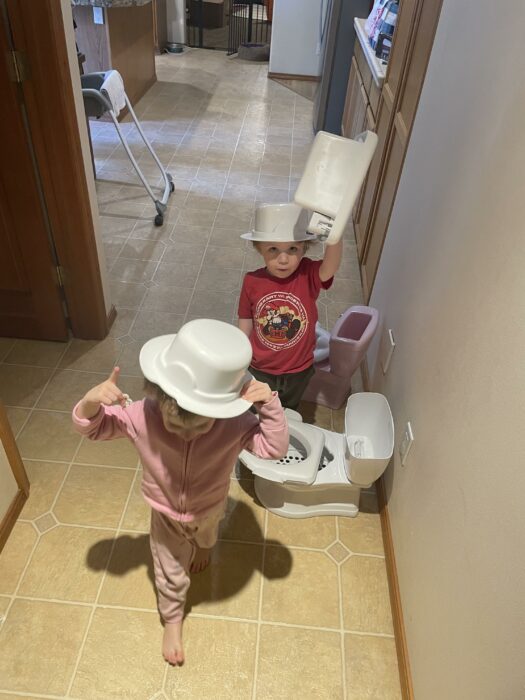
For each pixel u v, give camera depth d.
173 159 3.82
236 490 1.70
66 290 2.09
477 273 1.09
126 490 1.67
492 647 0.84
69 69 1.66
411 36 1.98
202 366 0.86
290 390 1.66
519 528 0.80
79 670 1.27
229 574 1.48
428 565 1.20
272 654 1.33
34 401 1.93
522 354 0.85
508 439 0.87
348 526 1.63
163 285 2.59
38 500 1.61
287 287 1.49
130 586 1.43
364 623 1.40
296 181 3.69
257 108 4.90
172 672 1.28
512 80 1.03
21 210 1.83
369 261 2.55
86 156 1.89
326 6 4.53
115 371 0.95
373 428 1.67
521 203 0.92
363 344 1.78
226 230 3.06
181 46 6.34
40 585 1.41
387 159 2.29
